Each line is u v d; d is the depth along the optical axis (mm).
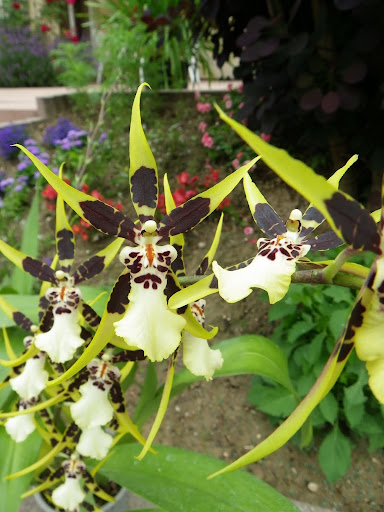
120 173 679
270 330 472
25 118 891
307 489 374
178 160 665
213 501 214
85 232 579
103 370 203
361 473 380
